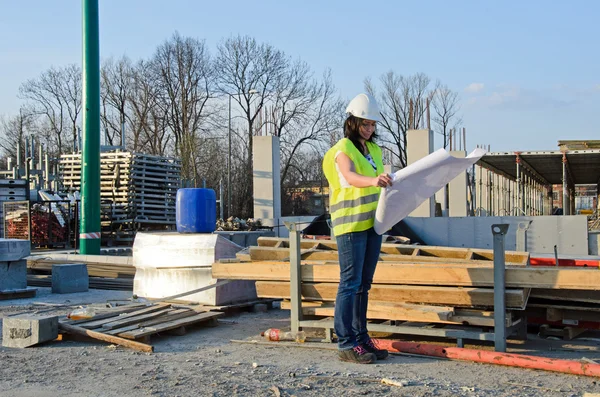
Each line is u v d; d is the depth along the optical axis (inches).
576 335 261.9
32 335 261.4
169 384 199.2
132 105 2370.8
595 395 176.2
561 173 1206.3
